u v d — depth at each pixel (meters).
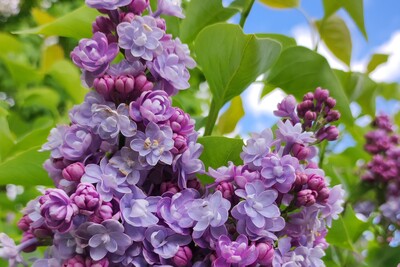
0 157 0.63
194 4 0.59
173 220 0.43
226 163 0.50
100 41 0.44
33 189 0.98
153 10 0.57
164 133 0.43
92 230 0.41
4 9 2.22
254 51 0.51
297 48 0.58
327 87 0.58
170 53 0.45
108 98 0.44
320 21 0.71
